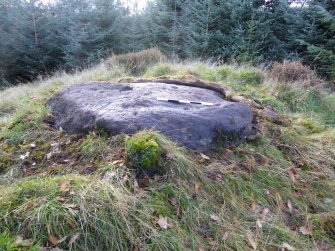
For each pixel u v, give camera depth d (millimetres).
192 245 2279
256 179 2996
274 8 8367
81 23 10156
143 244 2158
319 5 7422
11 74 11148
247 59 7680
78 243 2100
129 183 2514
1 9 11289
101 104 3490
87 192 2318
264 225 2553
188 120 3137
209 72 5914
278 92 5289
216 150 3141
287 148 3555
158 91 4004
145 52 7723
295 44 7934
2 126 3797
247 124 3445
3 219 2133
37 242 2041
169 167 2668
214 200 2658
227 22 8492
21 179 2727
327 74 7484
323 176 3242
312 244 2496
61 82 6340
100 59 9641
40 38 10734
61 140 3248
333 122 4875
